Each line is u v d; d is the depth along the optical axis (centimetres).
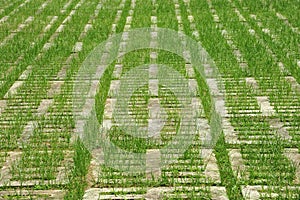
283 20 1630
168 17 1669
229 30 1492
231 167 697
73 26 1590
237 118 861
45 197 630
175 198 620
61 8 1917
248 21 1611
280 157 715
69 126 841
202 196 620
